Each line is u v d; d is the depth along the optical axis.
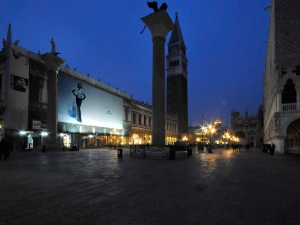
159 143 21.30
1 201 5.65
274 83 28.86
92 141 48.19
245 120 95.38
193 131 117.56
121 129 56.66
